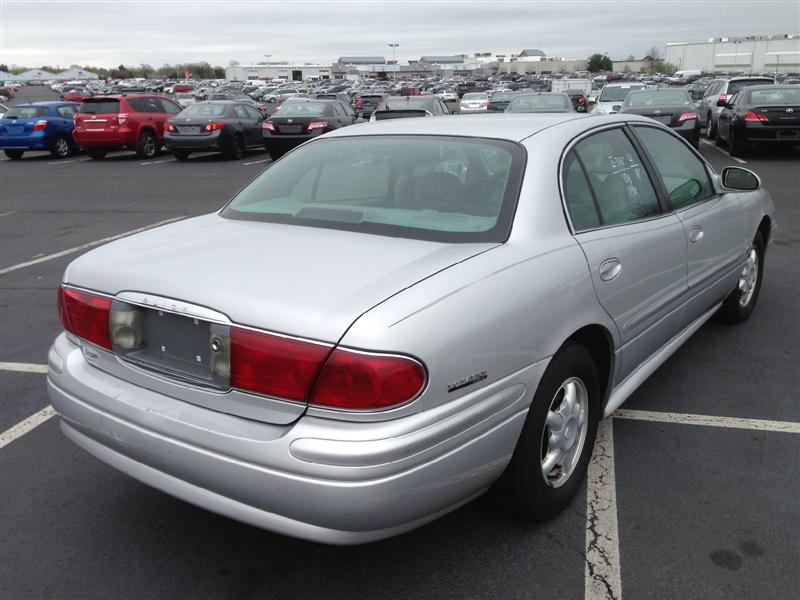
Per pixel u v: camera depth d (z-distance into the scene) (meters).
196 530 2.97
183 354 2.42
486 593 2.55
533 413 2.62
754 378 4.34
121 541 2.89
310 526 2.17
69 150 20.59
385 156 3.21
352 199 3.08
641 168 3.60
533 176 2.87
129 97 19.48
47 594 2.59
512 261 2.56
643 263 3.25
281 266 2.47
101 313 2.61
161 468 2.44
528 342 2.51
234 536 2.92
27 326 5.57
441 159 3.08
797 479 3.23
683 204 3.90
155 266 2.57
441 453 2.23
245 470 2.21
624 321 3.16
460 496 2.39
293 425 2.18
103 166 17.92
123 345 2.56
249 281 2.37
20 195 12.88
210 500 2.34
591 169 3.21
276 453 2.15
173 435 2.36
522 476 2.67
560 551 2.76
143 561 2.77
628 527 2.90
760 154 15.95
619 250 3.07
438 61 166.12
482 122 3.39
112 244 2.97
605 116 3.58
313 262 2.49
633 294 3.20
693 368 4.50
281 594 2.58
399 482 2.13
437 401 2.20
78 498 3.21
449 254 2.53
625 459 3.42
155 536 2.93
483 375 2.34
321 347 2.12
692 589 2.55
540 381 2.62
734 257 4.53
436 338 2.19
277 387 2.18
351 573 2.68
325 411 2.13
